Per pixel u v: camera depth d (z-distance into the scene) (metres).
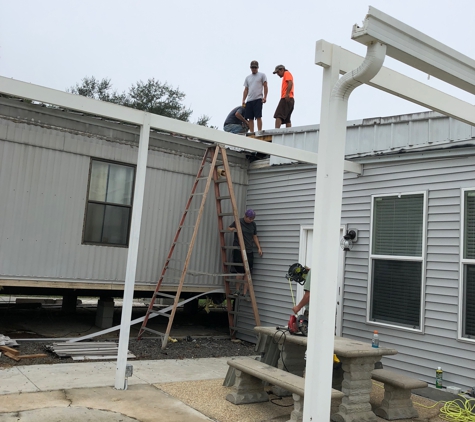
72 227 7.80
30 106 7.43
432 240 6.45
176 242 8.35
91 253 7.98
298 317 5.72
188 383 5.84
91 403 4.80
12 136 7.29
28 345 7.14
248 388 5.26
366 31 3.54
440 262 6.33
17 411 4.40
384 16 3.62
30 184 7.42
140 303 14.01
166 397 5.20
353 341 5.50
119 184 8.30
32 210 7.43
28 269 7.39
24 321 9.25
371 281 7.12
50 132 7.60
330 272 3.89
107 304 9.13
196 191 9.05
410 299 6.63
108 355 6.85
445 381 6.12
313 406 3.81
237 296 8.90
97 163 8.10
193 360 7.16
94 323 9.53
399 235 6.86
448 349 6.13
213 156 8.34
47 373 5.79
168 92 28.16
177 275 8.77
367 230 7.27
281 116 11.08
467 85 4.37
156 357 7.18
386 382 5.04
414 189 6.73
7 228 7.23
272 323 8.70
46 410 4.48
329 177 3.92
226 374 6.06
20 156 7.34
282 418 4.79
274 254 8.86
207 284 9.09
